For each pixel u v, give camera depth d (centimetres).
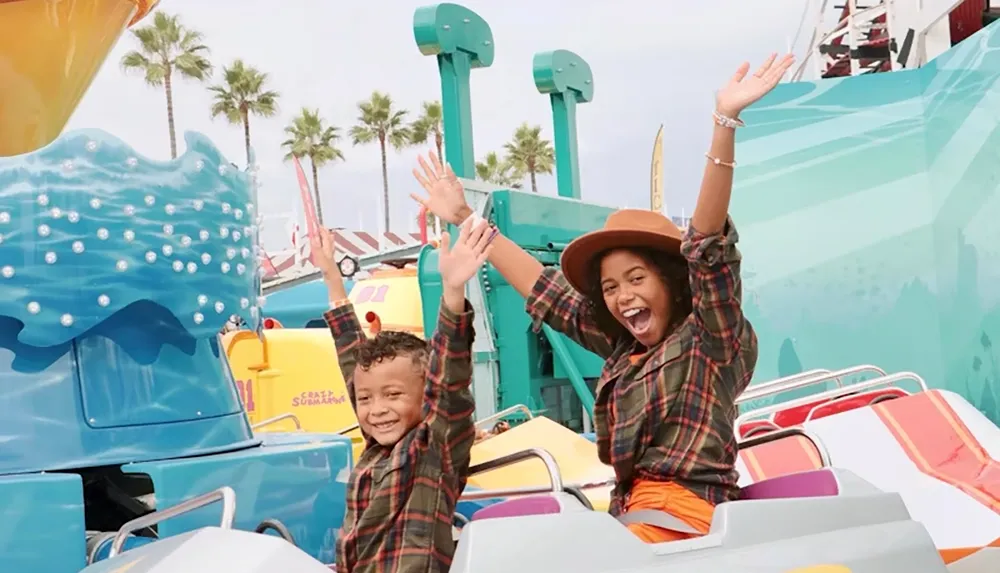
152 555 288
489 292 851
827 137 1038
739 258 320
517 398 837
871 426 689
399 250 1614
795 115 1045
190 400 431
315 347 984
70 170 395
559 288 390
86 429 399
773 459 679
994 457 659
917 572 318
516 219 820
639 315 340
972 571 557
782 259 1048
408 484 307
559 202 886
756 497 364
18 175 388
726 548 282
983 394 923
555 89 1027
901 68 1112
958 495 615
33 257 387
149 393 417
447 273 308
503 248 409
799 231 1044
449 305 309
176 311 418
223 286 438
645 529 308
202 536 282
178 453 417
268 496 423
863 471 661
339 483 450
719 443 323
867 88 1027
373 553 307
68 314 392
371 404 317
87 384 403
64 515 370
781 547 291
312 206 393
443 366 310
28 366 394
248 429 461
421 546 304
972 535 579
